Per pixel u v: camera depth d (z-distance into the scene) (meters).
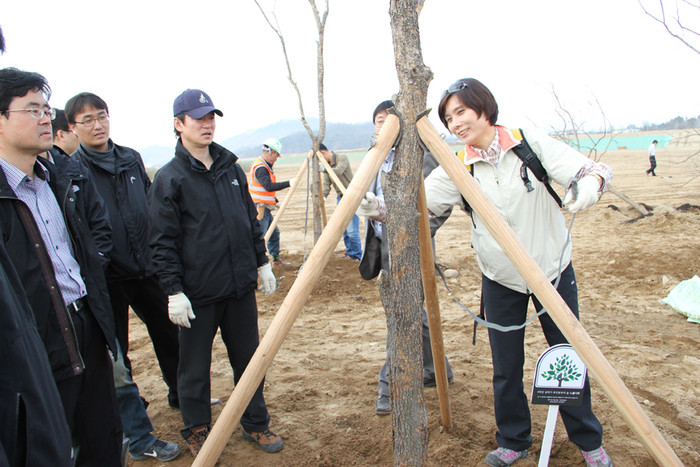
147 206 3.41
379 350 4.60
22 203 2.10
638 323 4.80
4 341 1.46
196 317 2.88
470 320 5.16
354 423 3.32
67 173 2.40
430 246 2.34
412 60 1.78
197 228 2.83
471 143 2.44
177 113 2.79
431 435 3.09
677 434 3.02
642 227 8.83
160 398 3.86
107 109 3.25
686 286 5.19
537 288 1.69
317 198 6.83
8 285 1.52
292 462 2.93
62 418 1.71
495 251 2.48
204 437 3.00
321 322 5.43
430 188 2.64
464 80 2.40
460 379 3.84
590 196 2.04
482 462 2.74
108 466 2.55
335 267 7.35
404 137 1.80
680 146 35.84
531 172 2.38
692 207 9.55
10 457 1.47
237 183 3.05
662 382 3.65
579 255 7.34
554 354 2.22
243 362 3.10
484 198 1.76
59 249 2.29
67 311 2.23
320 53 6.39
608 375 1.62
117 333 3.24
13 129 2.04
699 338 4.39
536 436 3.03
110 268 3.16
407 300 1.87
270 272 3.27
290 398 3.71
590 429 2.54
